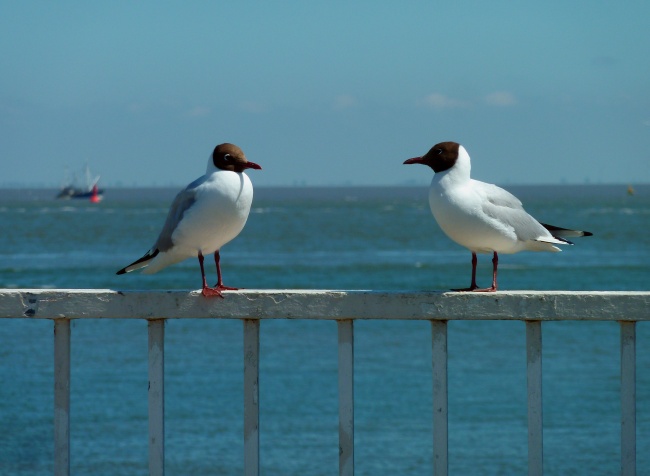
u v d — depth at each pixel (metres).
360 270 44.91
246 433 4.51
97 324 24.61
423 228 80.69
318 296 4.46
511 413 14.76
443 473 4.41
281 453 12.68
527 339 4.43
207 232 5.17
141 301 4.54
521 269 44.97
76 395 16.23
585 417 14.45
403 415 14.79
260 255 54.62
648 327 22.75
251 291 4.52
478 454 12.46
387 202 177.12
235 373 18.31
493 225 5.10
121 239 65.69
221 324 24.41
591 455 12.36
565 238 5.55
